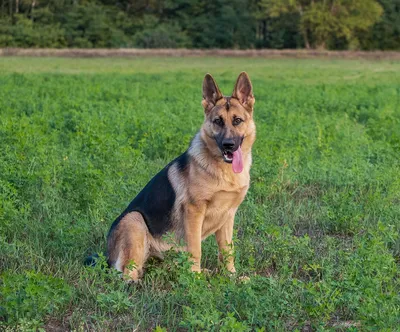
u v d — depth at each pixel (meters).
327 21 82.50
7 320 5.80
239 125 6.99
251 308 5.90
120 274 6.70
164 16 93.88
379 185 10.57
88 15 85.25
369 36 88.69
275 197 10.28
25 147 11.57
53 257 7.48
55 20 86.44
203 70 47.25
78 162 10.75
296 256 7.56
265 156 11.55
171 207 6.98
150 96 23.94
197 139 7.07
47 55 65.12
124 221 7.00
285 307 5.86
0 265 7.26
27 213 8.34
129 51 67.44
